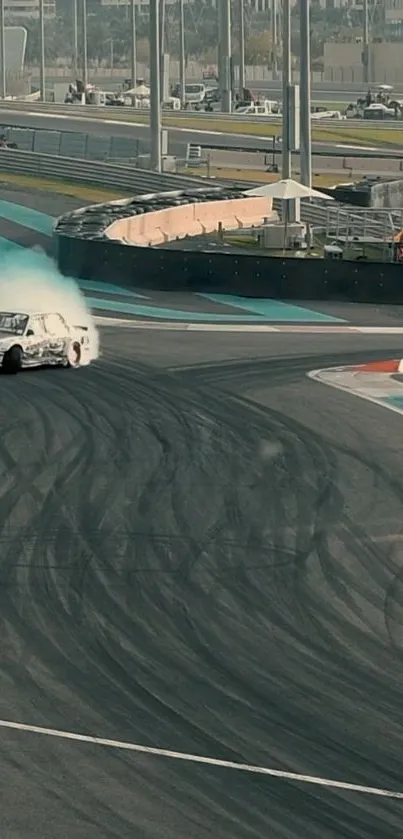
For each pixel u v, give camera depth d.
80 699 36.34
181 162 199.12
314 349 91.44
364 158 197.38
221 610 43.38
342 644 40.62
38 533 51.22
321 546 49.84
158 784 31.36
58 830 29.17
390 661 39.31
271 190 129.12
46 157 178.38
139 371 83.06
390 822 29.77
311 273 111.69
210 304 110.25
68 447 63.88
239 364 85.56
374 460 61.66
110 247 118.12
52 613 43.03
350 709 35.84
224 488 57.12
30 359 82.12
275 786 31.34
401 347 92.31
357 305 109.94
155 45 165.50
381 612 43.38
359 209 135.38
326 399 74.44
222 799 30.66
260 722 34.94
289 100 133.75
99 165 173.00
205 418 69.94
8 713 35.34
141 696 36.56
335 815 30.02
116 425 68.38
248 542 50.28
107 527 51.91
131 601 44.12
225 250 131.50
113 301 111.12
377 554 49.06
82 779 31.59
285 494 56.34
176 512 53.84
